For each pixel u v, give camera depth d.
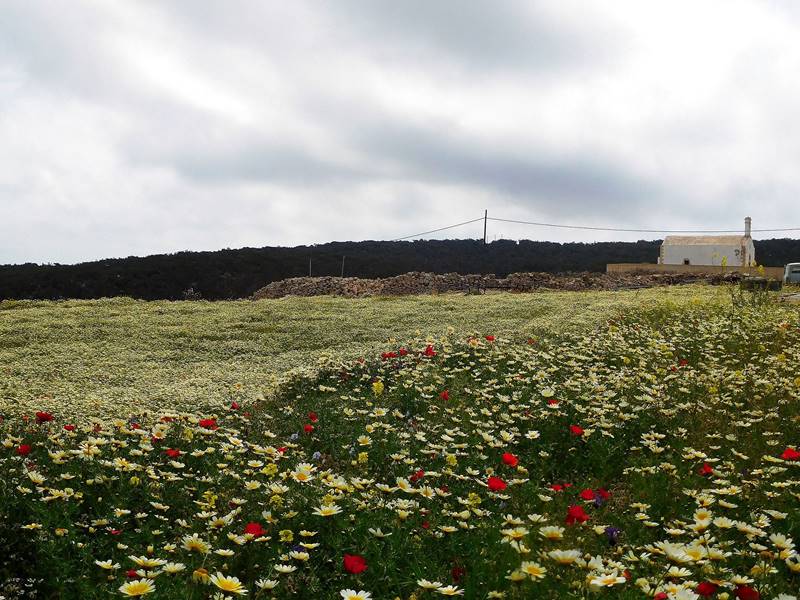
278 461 6.31
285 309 24.91
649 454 6.73
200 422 6.60
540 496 4.57
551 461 6.68
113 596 3.37
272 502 4.34
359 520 4.19
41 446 6.26
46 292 47.12
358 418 8.57
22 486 4.64
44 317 22.59
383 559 3.74
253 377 13.34
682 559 3.15
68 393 11.80
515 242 80.88
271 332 19.52
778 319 15.18
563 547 4.23
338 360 12.80
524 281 38.38
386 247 76.69
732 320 14.61
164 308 25.48
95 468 5.19
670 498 5.39
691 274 39.19
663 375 9.75
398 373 10.95
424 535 4.16
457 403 8.85
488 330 18.11
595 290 35.97
